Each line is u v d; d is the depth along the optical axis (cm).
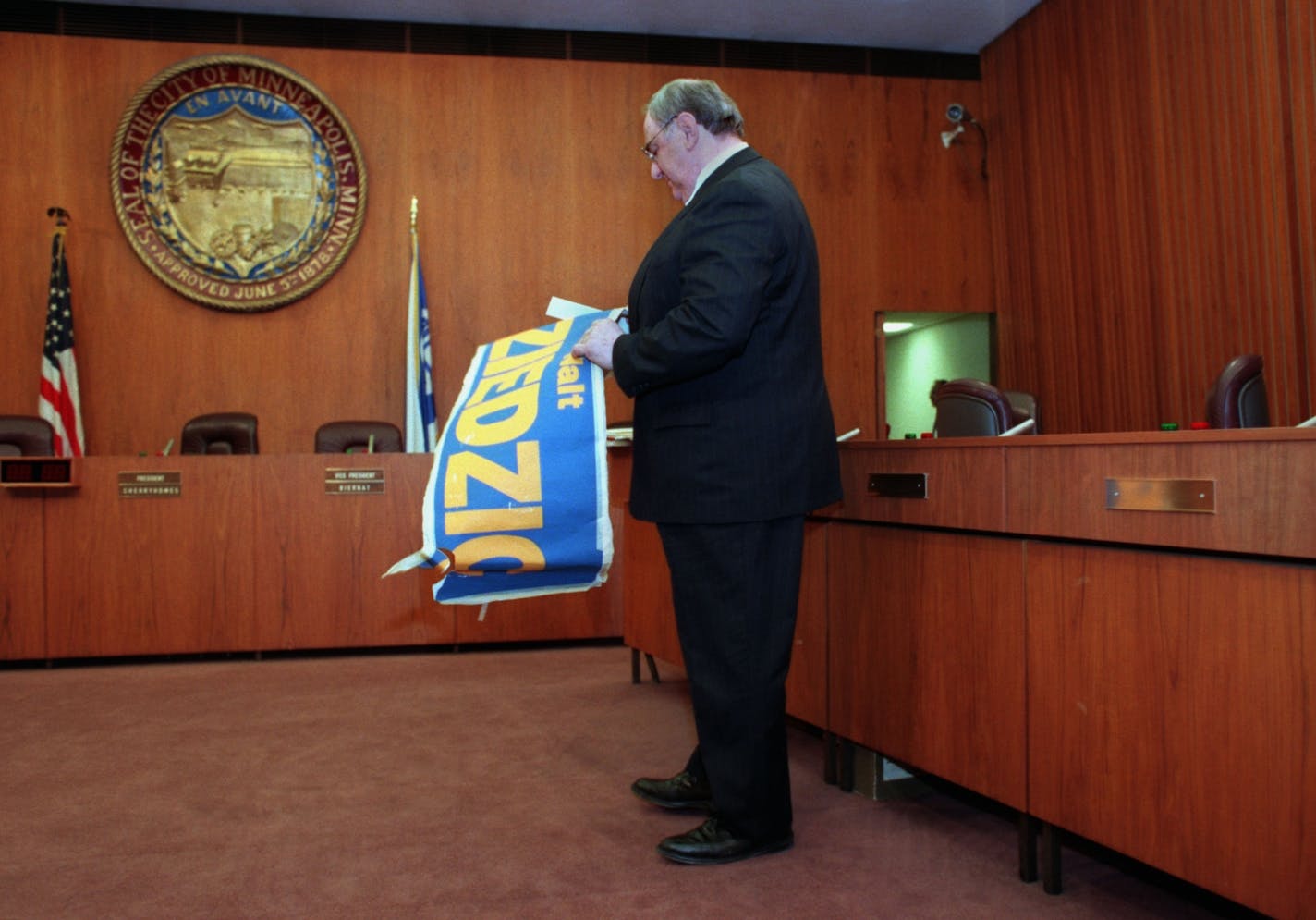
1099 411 605
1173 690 154
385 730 305
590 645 461
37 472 421
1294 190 477
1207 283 526
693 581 190
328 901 181
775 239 178
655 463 192
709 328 170
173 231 609
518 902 179
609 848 205
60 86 606
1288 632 137
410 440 608
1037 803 182
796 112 690
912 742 215
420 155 640
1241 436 143
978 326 734
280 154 620
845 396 693
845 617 238
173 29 619
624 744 285
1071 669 173
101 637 427
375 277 632
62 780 256
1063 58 627
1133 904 177
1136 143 571
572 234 653
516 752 279
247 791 246
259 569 437
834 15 655
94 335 604
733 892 183
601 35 663
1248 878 142
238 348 619
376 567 443
